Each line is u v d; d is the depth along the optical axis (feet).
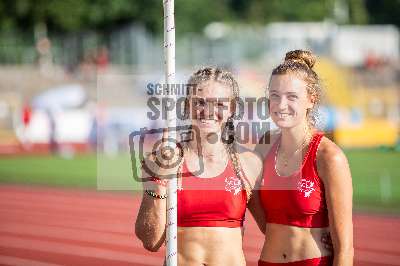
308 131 20.12
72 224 59.21
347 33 200.95
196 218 20.04
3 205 71.00
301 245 19.97
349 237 19.39
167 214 18.34
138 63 188.24
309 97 20.24
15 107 153.17
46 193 79.56
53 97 145.38
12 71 185.78
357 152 128.77
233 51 184.96
